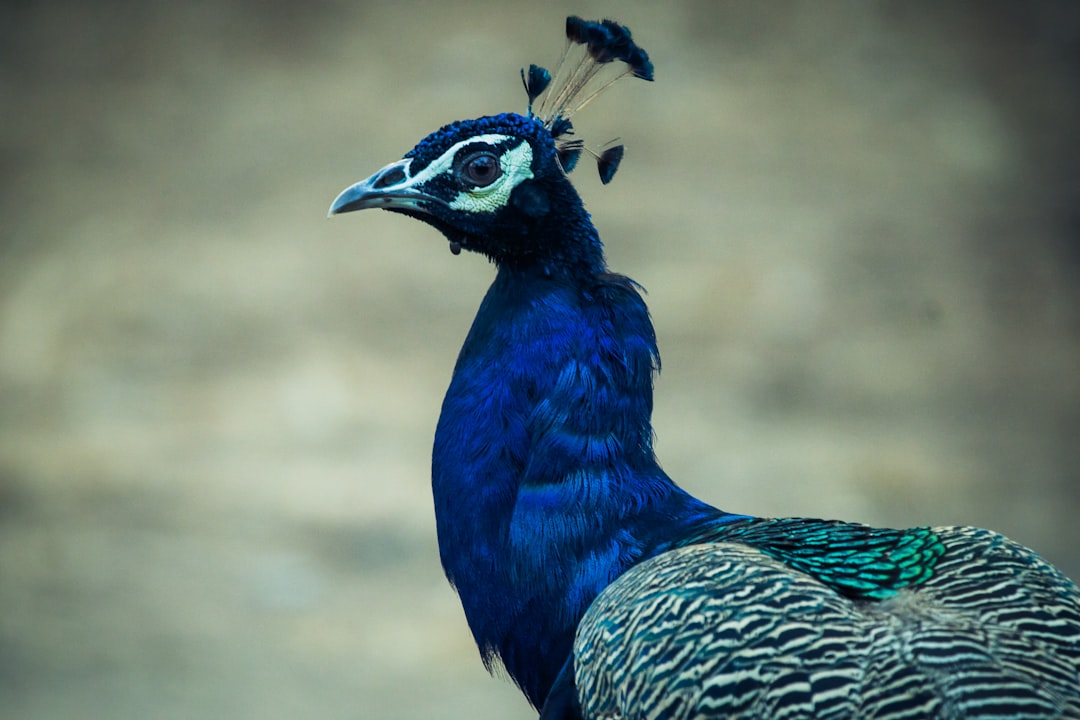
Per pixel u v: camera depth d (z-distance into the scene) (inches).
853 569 211.6
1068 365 786.8
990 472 668.1
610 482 232.5
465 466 239.5
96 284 848.9
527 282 249.3
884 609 199.2
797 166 968.3
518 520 231.9
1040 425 721.6
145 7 1168.2
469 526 238.2
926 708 180.2
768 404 727.7
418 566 591.8
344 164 964.6
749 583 202.8
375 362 771.4
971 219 929.5
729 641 195.2
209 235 901.2
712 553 213.3
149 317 813.9
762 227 895.7
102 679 497.4
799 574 206.5
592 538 229.6
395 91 1042.7
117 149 1007.0
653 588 209.3
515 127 254.1
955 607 199.9
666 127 996.6
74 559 588.1
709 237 880.3
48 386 755.4
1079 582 571.2
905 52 1112.8
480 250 256.5
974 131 1025.5
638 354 241.0
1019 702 178.7
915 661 185.8
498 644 237.8
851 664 187.9
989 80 1089.4
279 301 827.4
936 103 1057.5
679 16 1131.3
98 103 1060.5
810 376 755.4
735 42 1107.9
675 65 1069.1
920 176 974.4
